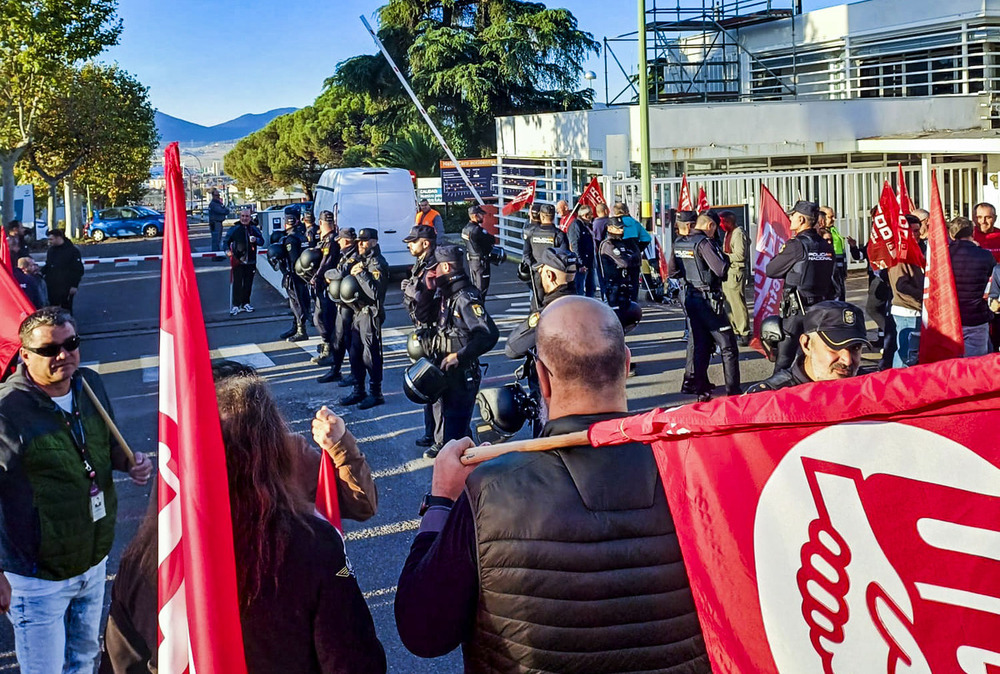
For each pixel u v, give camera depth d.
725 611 2.01
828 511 1.80
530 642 2.19
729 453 1.97
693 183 19.02
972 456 1.60
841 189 19.95
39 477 3.94
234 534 2.31
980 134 21.12
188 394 2.09
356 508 2.95
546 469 2.25
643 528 2.20
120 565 2.48
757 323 12.32
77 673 4.21
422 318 7.59
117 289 22.56
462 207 37.38
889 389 1.66
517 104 40.50
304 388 11.41
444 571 2.26
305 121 70.12
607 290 11.13
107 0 40.56
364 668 2.39
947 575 1.65
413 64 40.38
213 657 2.06
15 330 4.04
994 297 8.44
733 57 30.22
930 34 25.19
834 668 1.83
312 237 14.84
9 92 42.22
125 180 74.75
